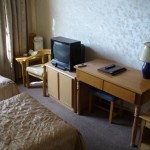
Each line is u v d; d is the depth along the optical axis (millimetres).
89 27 3430
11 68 4281
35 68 3955
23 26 4281
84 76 2906
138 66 2961
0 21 3959
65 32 3916
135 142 2635
